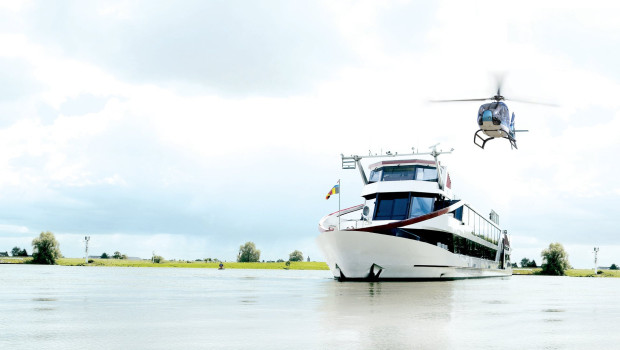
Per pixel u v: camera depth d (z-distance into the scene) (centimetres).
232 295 3092
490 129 5466
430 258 5328
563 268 18088
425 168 6106
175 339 1320
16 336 1380
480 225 7756
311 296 2995
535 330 1565
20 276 6556
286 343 1258
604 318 1973
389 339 1327
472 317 1903
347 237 5025
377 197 6034
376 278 5253
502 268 10094
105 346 1223
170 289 3788
